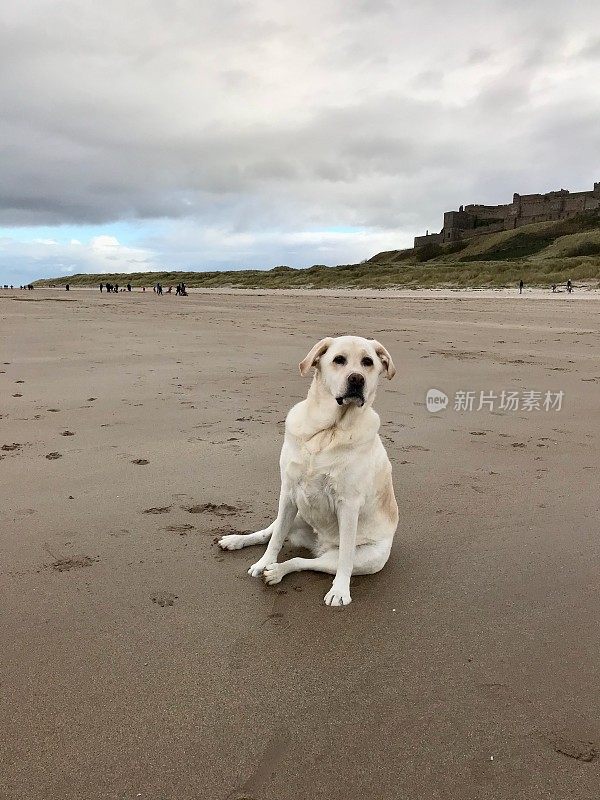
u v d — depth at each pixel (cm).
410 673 130
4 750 105
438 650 139
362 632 146
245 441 295
